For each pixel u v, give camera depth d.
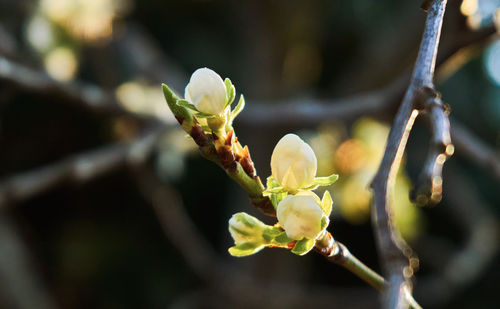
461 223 1.58
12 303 1.38
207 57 1.84
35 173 0.84
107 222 1.85
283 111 0.96
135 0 1.73
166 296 1.82
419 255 1.87
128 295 1.83
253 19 1.41
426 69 0.36
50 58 0.89
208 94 0.40
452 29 0.55
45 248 1.78
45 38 0.88
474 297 1.99
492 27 0.54
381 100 0.86
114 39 1.08
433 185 0.35
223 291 1.39
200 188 1.95
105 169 0.88
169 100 0.40
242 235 0.40
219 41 1.87
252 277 1.45
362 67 1.47
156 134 0.94
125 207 1.85
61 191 1.76
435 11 0.37
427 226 2.05
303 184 0.40
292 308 1.42
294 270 1.56
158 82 1.13
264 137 1.39
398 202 1.27
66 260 1.77
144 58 1.14
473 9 0.54
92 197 1.80
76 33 0.89
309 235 0.39
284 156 0.40
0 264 1.39
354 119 0.91
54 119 1.61
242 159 0.40
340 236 2.05
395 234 0.35
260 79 1.44
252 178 0.40
